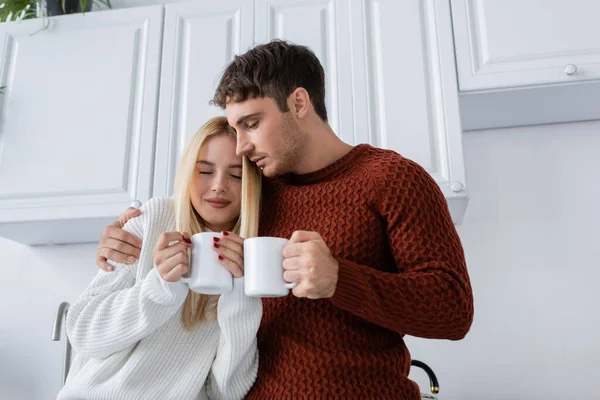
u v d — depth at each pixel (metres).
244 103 0.92
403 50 1.66
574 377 1.62
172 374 0.87
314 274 0.71
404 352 0.88
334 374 0.81
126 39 1.83
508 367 1.65
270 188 1.01
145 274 0.91
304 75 0.96
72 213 1.66
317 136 0.97
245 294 0.80
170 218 0.98
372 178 0.89
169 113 1.72
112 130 1.73
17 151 1.76
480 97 1.66
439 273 0.80
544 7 1.64
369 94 1.64
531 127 1.85
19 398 1.86
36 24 1.90
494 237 1.77
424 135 1.57
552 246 1.74
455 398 1.65
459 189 1.50
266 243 0.76
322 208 0.91
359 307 0.75
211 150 0.97
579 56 1.59
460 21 1.67
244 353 0.83
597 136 1.82
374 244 0.88
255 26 1.76
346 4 1.73
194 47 1.78
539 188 1.79
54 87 1.81
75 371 0.92
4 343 1.92
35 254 2.00
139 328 0.81
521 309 1.69
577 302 1.68
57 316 1.62
